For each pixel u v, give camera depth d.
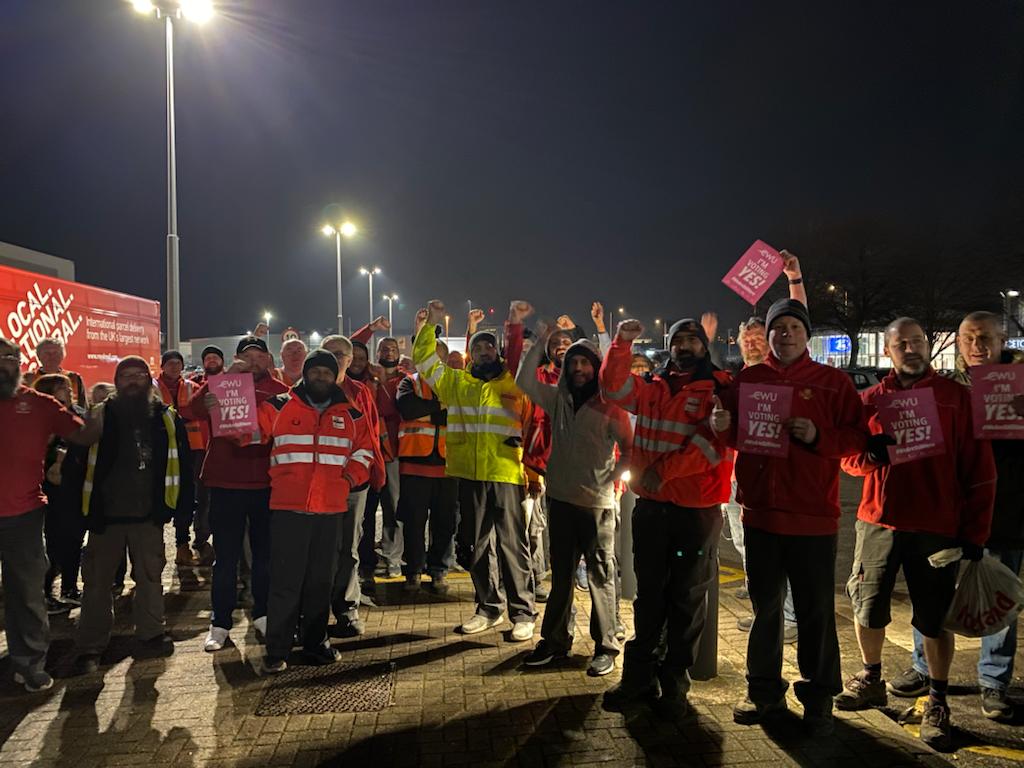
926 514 3.61
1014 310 32.03
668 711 3.71
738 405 3.55
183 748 3.49
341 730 3.65
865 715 3.83
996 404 3.45
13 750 3.49
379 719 3.76
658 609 3.83
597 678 4.26
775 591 3.60
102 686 4.22
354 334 7.08
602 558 4.33
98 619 4.50
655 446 3.80
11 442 4.12
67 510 5.73
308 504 4.43
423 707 3.89
